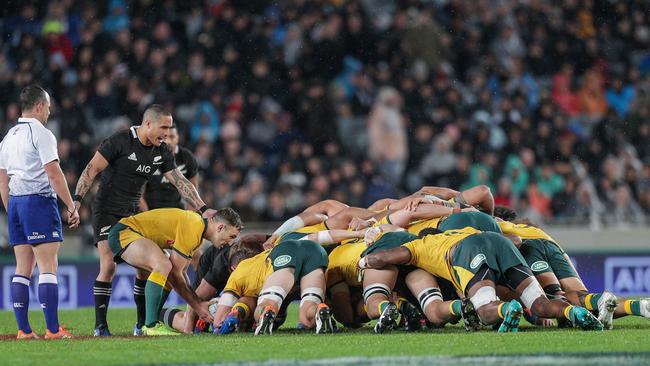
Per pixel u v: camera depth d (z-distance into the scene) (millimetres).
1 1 50562
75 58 49375
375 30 52656
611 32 58375
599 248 44656
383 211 26906
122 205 25750
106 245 25516
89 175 25297
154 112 25516
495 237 22016
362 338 20781
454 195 28016
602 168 51094
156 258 24000
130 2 50938
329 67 51625
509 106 51438
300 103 49688
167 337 22609
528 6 57250
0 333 26203
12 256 40906
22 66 48500
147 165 25891
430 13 54594
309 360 17328
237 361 17328
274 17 52469
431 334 21500
